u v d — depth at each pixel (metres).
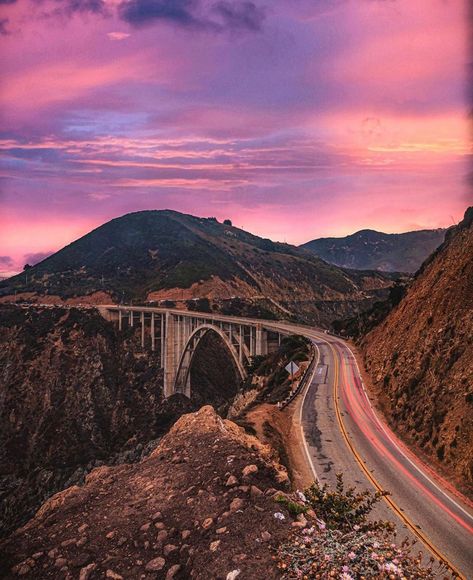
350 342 65.19
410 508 18.17
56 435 104.31
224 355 130.75
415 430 27.62
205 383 120.19
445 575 13.33
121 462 93.56
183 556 8.76
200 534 9.23
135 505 11.20
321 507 10.19
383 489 20.17
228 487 11.09
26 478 94.25
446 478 21.42
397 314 49.00
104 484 13.23
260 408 34.09
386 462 23.73
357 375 45.28
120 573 8.55
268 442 24.73
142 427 106.19
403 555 7.45
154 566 8.57
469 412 23.55
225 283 198.25
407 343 38.81
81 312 143.88
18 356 127.19
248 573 7.42
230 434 17.94
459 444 22.75
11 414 112.94
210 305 169.50
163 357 119.44
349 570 6.96
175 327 115.38
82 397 115.12
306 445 26.38
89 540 9.81
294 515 9.52
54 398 115.62
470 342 28.42
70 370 123.38
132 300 177.50
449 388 27.28
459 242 41.91
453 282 35.88
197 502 10.62
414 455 24.83
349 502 10.20
